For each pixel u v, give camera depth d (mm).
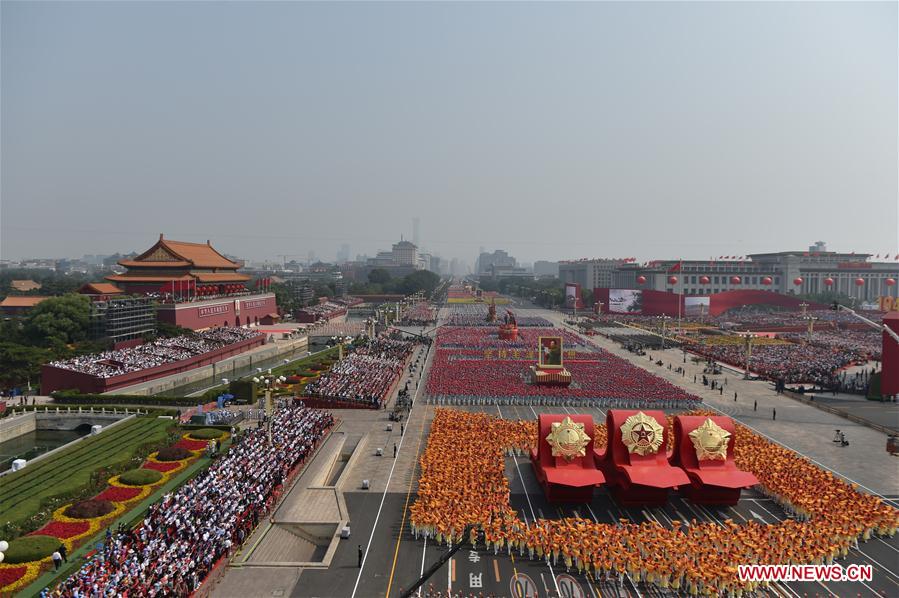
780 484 55969
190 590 39562
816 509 50562
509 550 46875
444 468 57438
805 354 141875
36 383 106875
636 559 42219
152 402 92312
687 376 121438
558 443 55688
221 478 55562
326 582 42188
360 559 44438
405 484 60688
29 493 55375
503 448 69000
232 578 42625
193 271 186375
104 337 129250
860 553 46844
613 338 182375
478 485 55469
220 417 80812
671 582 42000
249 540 48094
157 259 184750
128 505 53719
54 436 83812
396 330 191500
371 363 119875
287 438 69375
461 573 43469
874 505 51125
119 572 39062
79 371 99312
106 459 64875
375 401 92125
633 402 93750
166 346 127375
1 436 80062
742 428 75438
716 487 55188
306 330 197750
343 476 61281
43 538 45844
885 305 100688
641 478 53344
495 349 152125
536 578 42875
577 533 45094
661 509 54781
